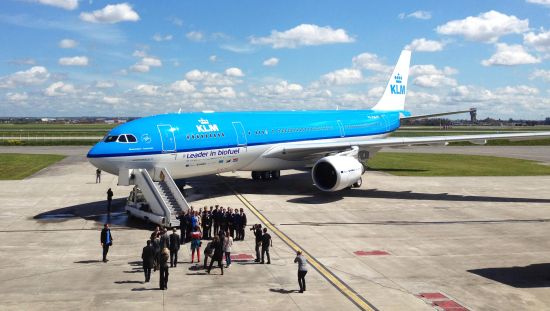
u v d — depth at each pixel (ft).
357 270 58.34
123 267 59.21
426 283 53.78
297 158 123.85
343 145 115.14
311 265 60.34
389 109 173.47
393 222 86.33
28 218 88.84
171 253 59.21
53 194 115.75
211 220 75.61
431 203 105.70
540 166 183.83
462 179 145.59
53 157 211.00
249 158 112.16
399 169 171.94
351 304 47.26
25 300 47.62
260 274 56.80
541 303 48.11
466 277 56.03
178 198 85.51
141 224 84.33
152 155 90.89
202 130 100.68
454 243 71.87
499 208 100.48
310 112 138.21
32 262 61.05
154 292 50.26
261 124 115.96
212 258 56.85
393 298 49.06
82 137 375.66
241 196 112.27
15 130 564.30
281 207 99.60
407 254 65.62
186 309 45.55
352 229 80.59
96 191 120.47
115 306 46.16
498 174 158.81
